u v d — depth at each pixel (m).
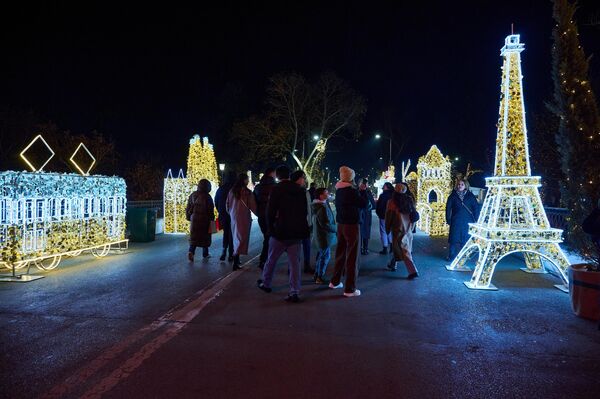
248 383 4.36
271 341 5.51
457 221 11.52
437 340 5.62
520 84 9.16
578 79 8.69
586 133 8.57
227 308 6.96
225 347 5.29
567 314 6.80
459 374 4.63
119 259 11.70
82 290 8.10
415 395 4.17
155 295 7.75
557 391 4.30
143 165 29.72
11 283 8.66
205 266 10.65
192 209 11.38
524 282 9.01
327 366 4.78
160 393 4.14
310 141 48.44
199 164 18.80
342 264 8.34
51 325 6.05
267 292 7.96
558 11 8.89
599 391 4.31
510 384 4.43
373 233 19.48
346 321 6.36
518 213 9.57
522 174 9.01
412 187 24.88
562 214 10.95
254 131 45.19
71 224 10.55
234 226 10.09
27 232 9.27
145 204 21.94
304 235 7.38
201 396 4.09
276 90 44.41
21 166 29.38
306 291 8.18
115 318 6.38
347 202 7.95
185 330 5.88
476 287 8.41
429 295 7.93
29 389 4.20
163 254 12.64
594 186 8.48
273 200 7.43
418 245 15.03
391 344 5.46
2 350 5.14
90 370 4.62
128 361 4.85
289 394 4.15
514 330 6.04
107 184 12.06
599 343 5.58
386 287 8.55
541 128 21.11
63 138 30.39
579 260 9.23
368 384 4.38
